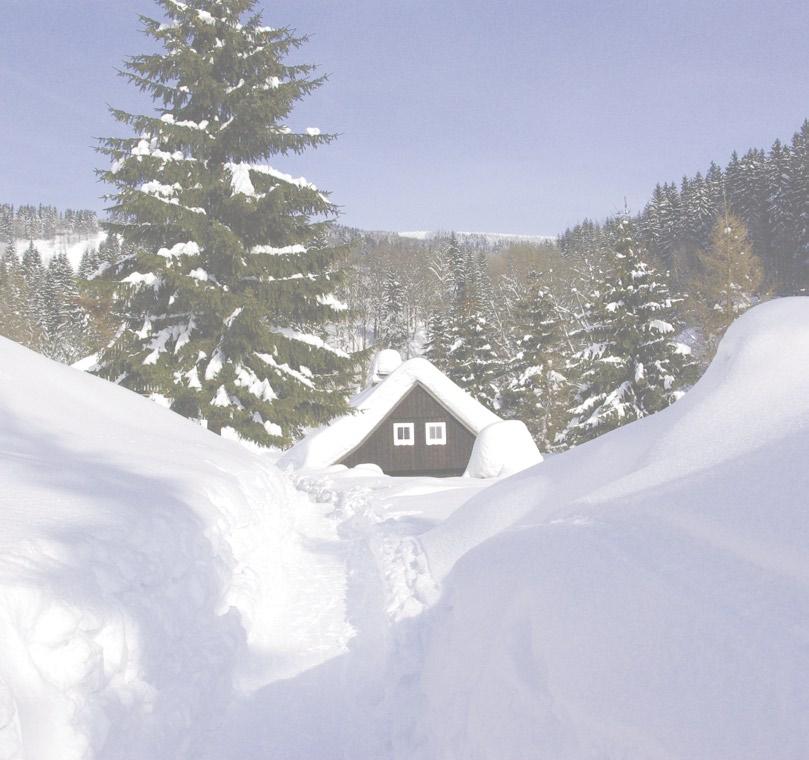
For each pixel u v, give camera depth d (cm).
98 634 350
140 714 355
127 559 430
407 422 2755
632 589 318
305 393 1964
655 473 466
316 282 1919
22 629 299
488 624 420
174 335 1922
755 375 514
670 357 2956
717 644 249
